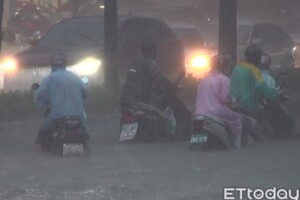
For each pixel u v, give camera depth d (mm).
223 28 34031
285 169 22188
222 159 23766
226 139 25344
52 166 22688
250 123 26703
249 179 20812
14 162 23406
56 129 24500
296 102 35062
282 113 27875
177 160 23672
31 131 29891
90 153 24984
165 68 39062
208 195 19109
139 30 38469
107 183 20375
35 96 24922
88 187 19938
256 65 27453
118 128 31859
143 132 27359
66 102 24516
